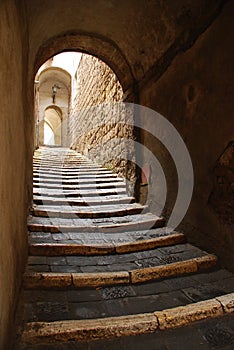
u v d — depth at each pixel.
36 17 2.74
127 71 4.24
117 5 3.04
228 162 2.21
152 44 3.36
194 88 2.67
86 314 1.68
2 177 1.19
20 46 1.94
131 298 1.88
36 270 2.15
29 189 3.31
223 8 2.19
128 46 3.74
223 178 2.28
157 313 1.65
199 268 2.27
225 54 2.19
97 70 7.19
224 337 1.54
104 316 1.66
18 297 1.72
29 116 3.03
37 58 3.56
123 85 4.60
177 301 1.84
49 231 2.96
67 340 1.46
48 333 1.45
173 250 2.66
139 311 1.73
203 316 1.67
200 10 2.46
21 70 2.04
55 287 1.98
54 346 1.43
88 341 1.48
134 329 1.54
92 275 2.06
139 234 3.03
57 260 2.39
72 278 2.01
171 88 3.14
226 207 2.25
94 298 1.88
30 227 2.92
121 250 2.61
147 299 1.87
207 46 2.43
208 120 2.46
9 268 1.33
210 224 2.48
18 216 1.76
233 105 2.12
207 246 2.53
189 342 1.50
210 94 2.41
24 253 2.11
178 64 2.96
